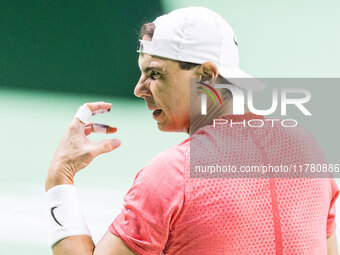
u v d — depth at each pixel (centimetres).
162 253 525
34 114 3014
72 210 532
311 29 3606
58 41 3562
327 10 3628
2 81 3509
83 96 3441
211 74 556
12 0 3600
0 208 1650
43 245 1374
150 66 565
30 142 2552
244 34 3644
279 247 511
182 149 516
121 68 3494
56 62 3550
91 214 1573
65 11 3575
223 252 502
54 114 3038
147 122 2855
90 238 532
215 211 498
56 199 534
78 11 3569
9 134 2658
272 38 3616
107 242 512
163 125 596
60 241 523
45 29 3575
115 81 3484
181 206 498
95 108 578
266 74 3416
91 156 550
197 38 555
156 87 571
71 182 546
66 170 546
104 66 3512
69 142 556
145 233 498
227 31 577
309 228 529
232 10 3719
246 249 504
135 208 502
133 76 3469
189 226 501
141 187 505
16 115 2973
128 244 502
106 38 3531
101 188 1853
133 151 2375
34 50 3556
